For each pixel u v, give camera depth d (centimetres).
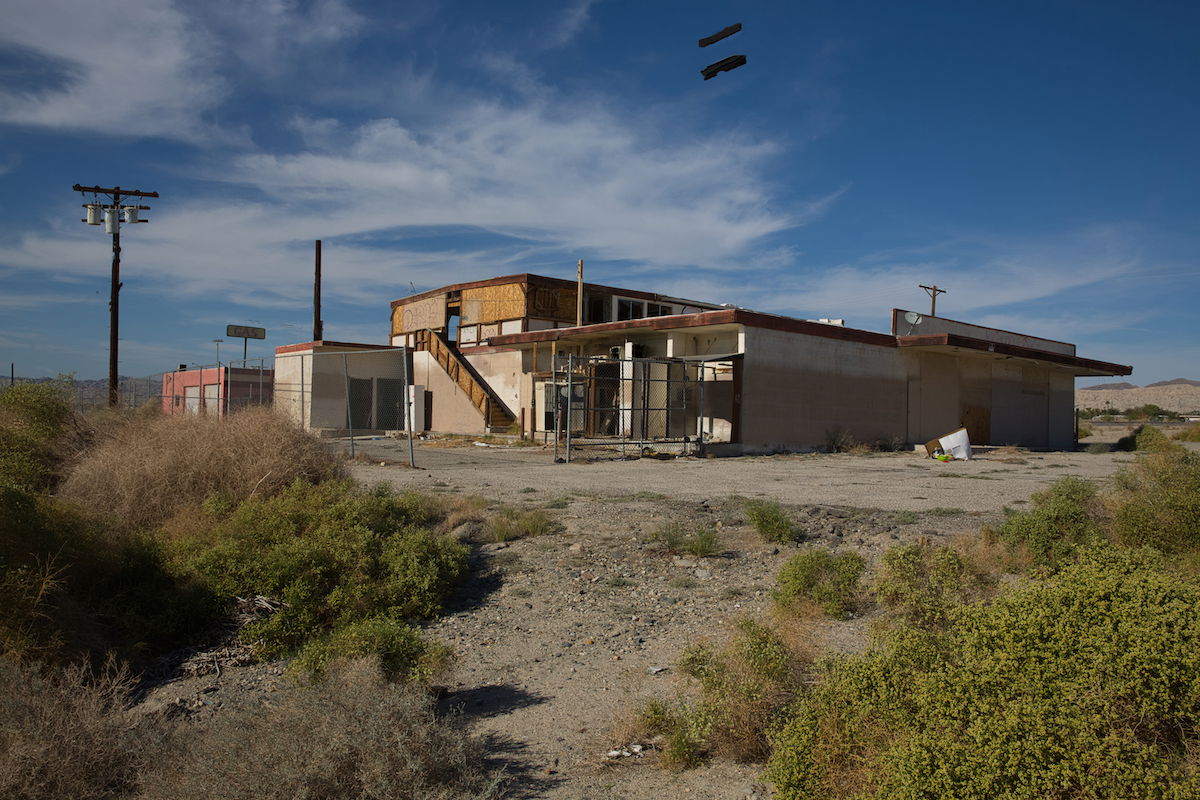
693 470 1720
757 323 2148
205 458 995
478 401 2988
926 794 252
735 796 340
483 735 433
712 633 588
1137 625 270
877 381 2564
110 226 2653
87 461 1062
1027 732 248
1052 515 750
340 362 3269
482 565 817
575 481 1450
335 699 377
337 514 848
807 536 905
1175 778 234
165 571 720
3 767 362
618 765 384
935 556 601
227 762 344
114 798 375
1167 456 1166
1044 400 3409
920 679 297
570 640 605
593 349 2641
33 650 528
